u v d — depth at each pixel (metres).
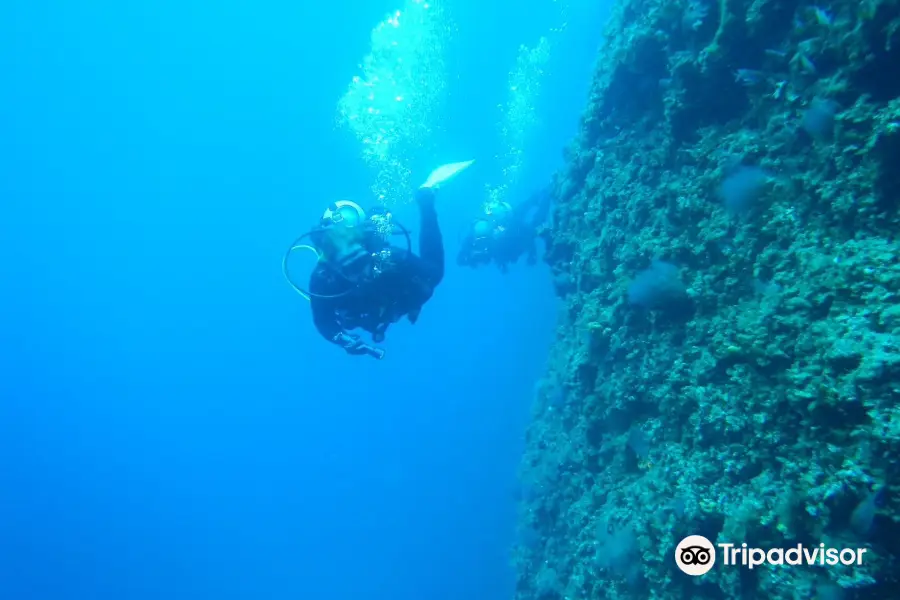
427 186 4.31
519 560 7.73
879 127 2.49
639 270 4.02
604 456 4.40
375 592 33.00
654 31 4.46
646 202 4.21
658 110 4.66
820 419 2.33
